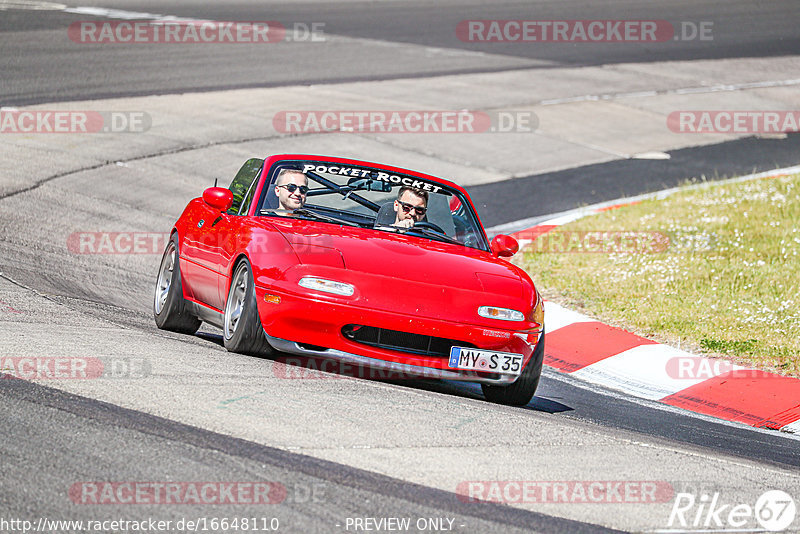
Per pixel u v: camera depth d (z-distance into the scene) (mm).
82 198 47594
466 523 16047
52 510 14906
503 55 97750
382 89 78812
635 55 103375
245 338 24828
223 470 16953
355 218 28375
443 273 25484
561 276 42094
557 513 17031
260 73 79750
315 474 17250
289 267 24281
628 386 31000
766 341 33781
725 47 111000
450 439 20234
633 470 19984
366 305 23828
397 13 116562
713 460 21797
